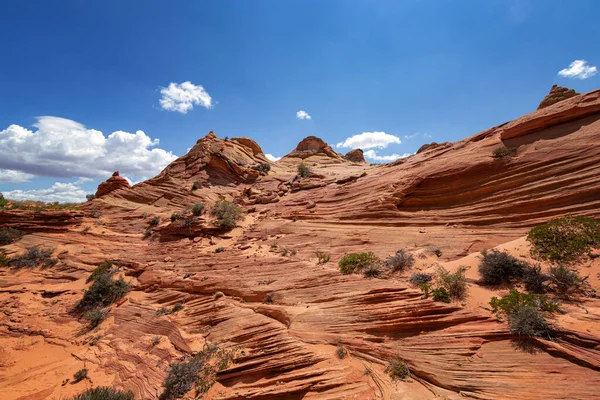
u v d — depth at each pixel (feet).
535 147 52.01
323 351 30.22
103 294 62.90
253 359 32.89
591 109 48.70
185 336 42.65
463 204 55.36
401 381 24.39
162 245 83.05
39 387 40.09
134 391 35.70
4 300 63.41
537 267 29.43
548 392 18.61
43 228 88.43
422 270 38.19
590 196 40.91
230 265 59.98
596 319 21.61
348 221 66.59
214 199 115.14
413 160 77.56
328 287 40.57
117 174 123.34
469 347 23.81
